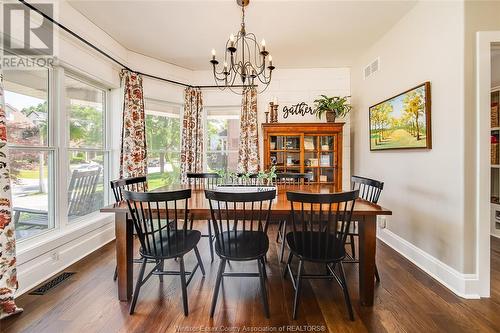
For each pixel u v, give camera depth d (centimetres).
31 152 211
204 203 192
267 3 226
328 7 233
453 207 190
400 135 252
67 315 160
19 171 202
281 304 173
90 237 262
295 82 394
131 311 162
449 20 192
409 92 237
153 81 352
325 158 374
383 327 151
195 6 232
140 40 298
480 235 180
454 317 159
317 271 223
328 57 352
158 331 148
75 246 240
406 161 249
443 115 199
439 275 204
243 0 221
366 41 303
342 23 261
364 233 170
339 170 361
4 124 155
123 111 305
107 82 290
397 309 167
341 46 316
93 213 286
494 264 235
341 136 361
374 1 225
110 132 314
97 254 256
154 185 366
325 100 364
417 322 155
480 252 180
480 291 181
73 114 259
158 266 193
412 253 238
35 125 214
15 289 161
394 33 267
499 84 313
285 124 360
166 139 380
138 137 317
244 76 229
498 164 320
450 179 193
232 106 405
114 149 316
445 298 179
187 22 259
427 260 218
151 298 180
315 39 296
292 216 167
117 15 247
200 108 389
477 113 179
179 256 166
